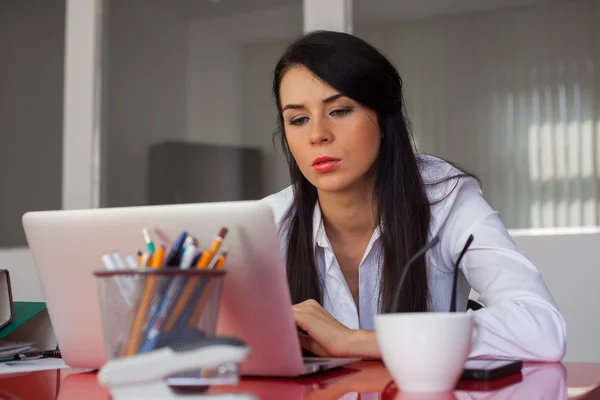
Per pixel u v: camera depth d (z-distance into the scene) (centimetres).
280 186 286
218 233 85
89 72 311
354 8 272
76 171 311
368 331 119
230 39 296
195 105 300
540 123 251
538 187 250
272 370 94
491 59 255
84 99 311
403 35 265
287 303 87
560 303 244
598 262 239
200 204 85
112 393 67
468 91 257
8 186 320
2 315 131
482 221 145
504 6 254
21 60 321
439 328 82
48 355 136
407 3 265
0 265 308
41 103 319
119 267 78
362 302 159
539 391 85
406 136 153
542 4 251
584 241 242
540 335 114
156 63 306
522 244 250
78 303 100
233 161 294
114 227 90
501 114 254
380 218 152
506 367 99
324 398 79
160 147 304
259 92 291
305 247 158
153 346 73
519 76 252
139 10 309
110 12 312
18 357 130
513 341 113
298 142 147
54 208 315
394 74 150
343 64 141
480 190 157
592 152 244
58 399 85
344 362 107
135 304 73
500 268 136
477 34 257
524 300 125
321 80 142
